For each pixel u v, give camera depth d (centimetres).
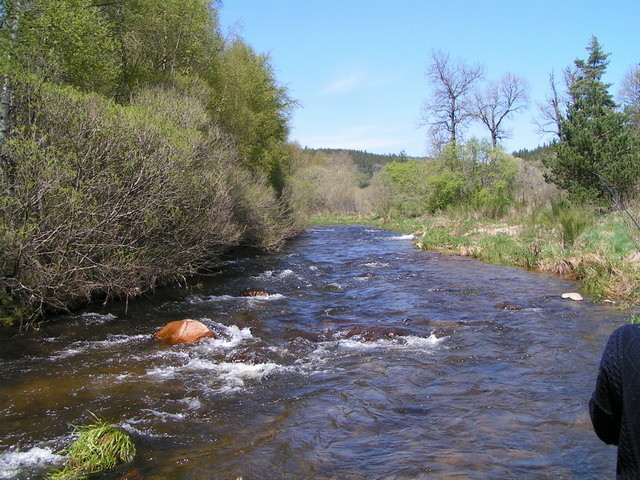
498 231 1983
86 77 1269
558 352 724
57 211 846
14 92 910
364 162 12131
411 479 403
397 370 667
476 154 3234
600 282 1116
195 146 1264
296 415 534
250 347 766
